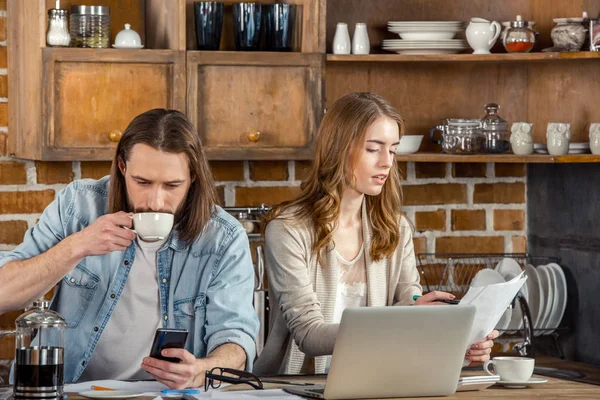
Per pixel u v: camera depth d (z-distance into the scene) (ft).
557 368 9.84
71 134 11.16
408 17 13.14
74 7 11.27
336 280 9.60
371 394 7.25
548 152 12.41
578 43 12.19
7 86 11.93
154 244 8.54
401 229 10.19
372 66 13.09
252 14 11.78
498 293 8.04
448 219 13.47
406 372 7.24
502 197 13.62
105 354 8.57
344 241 9.80
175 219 8.46
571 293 12.65
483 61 12.60
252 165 12.78
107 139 11.27
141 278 8.57
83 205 8.73
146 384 7.57
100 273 8.56
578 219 12.48
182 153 7.93
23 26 11.44
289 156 11.83
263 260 11.78
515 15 13.32
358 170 9.51
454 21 12.64
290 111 11.84
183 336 7.37
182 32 11.43
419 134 13.25
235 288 8.60
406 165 13.35
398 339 7.12
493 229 13.60
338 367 7.05
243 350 8.28
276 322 9.61
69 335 8.57
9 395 6.99
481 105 13.39
